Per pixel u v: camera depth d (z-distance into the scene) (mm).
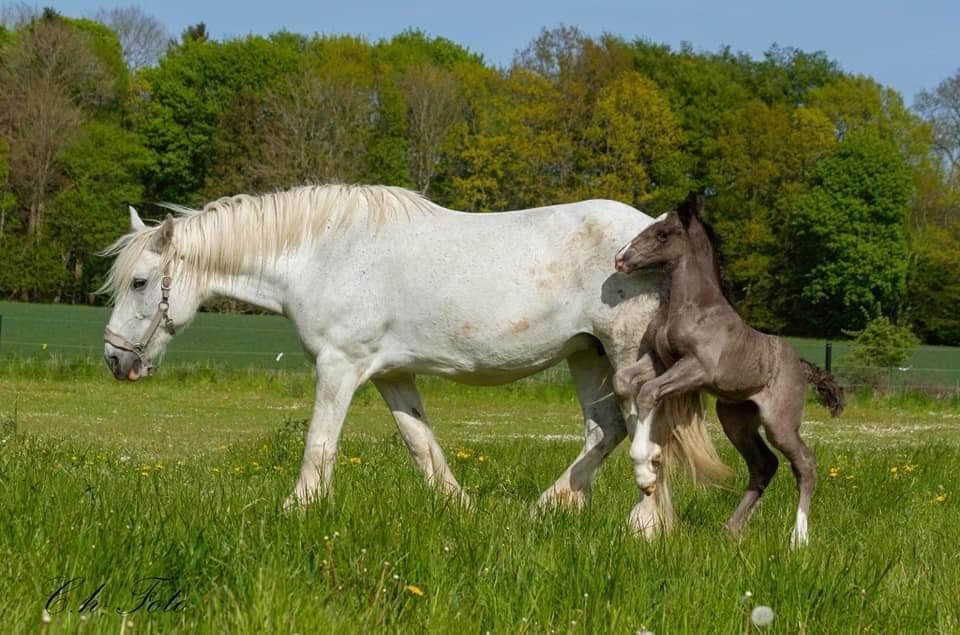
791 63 72250
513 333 7086
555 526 5730
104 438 14641
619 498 8086
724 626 4398
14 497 5617
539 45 54875
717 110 61656
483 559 4934
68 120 56594
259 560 4707
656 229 6586
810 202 56875
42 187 56062
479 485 8742
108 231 55969
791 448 6973
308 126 51281
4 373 22719
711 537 6145
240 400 21016
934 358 42938
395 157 53875
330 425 7445
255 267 7715
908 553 6012
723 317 6676
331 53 64000
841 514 7809
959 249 57781
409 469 9055
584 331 7027
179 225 7848
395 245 7348
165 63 62031
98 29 68688
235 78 61531
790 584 4789
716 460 6891
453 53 73312
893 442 16656
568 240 7035
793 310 59156
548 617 4422
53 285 54375
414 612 4332
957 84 64312
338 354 7430
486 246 7172
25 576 4445
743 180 57938
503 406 21500
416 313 7246
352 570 4723
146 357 7996
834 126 62594
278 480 8172
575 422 19031
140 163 59438
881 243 57062
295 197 7699
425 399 22219
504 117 52188
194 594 4395
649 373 6836
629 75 53125
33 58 59188
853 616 4617
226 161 57688
